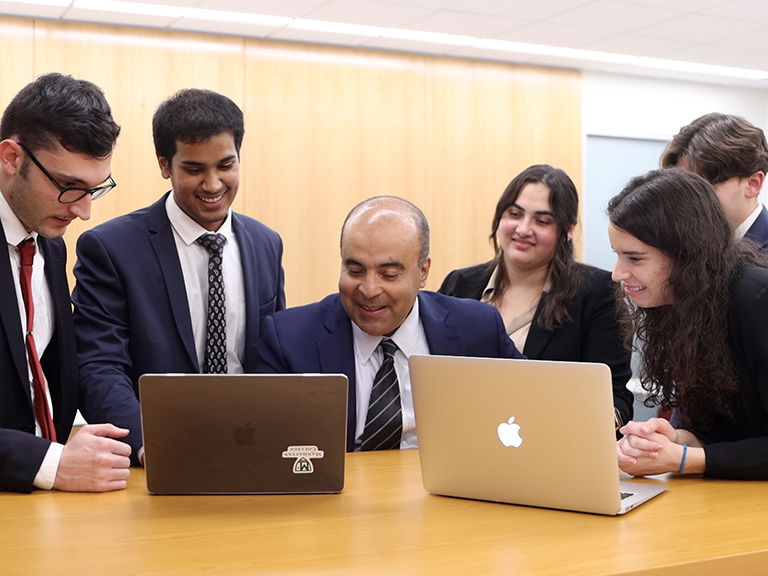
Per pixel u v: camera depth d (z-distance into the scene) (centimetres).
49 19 618
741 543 145
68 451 181
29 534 148
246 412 175
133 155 644
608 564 133
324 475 178
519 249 289
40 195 191
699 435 209
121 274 237
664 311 205
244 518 160
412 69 739
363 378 232
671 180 197
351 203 720
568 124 804
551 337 282
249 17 625
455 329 239
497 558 136
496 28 659
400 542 144
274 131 691
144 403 173
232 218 262
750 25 652
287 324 233
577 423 162
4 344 195
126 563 131
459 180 761
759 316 187
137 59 644
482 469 173
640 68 800
